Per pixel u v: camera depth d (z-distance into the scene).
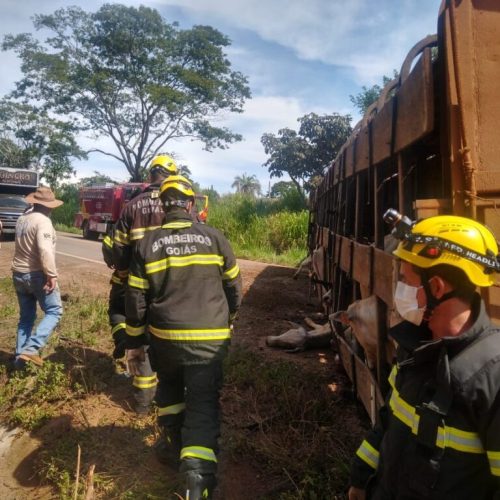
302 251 17.08
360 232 4.25
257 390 4.62
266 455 3.57
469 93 2.26
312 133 26.78
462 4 2.31
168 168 4.47
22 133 39.31
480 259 1.58
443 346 1.59
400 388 1.75
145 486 3.34
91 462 3.66
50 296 5.26
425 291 1.65
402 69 2.88
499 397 1.48
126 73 35.47
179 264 3.20
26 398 4.66
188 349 3.08
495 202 2.18
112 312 5.12
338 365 5.05
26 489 3.54
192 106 37.19
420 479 1.60
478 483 1.56
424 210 2.30
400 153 2.83
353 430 3.92
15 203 20.22
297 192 21.77
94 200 23.53
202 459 2.92
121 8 34.25
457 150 2.26
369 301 3.37
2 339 6.36
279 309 8.29
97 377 4.98
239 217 20.41
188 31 35.97
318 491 3.13
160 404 3.45
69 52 36.09
